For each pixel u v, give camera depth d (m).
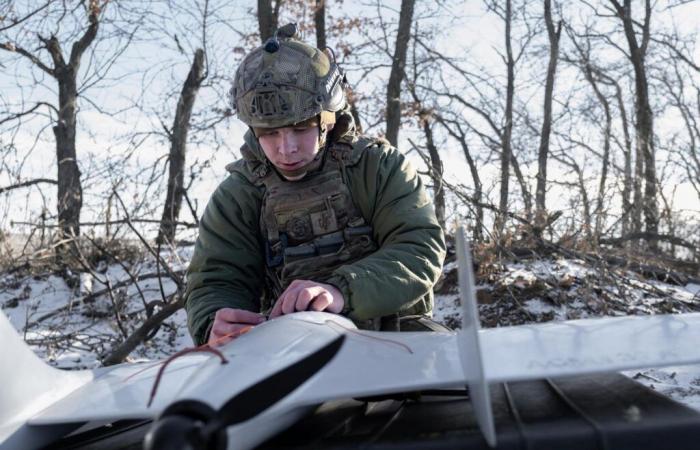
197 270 2.70
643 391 1.70
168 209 8.56
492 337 1.76
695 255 8.42
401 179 2.63
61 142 10.81
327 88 2.45
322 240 2.61
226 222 2.70
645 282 6.68
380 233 2.62
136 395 1.68
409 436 1.50
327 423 1.74
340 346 1.51
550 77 16.86
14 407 1.70
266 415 1.38
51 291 7.37
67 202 8.61
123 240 8.15
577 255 6.84
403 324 2.59
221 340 2.09
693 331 1.72
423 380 1.48
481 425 1.37
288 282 2.64
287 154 2.46
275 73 2.38
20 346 1.77
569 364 1.51
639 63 17.11
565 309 6.02
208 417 1.25
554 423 1.47
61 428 1.79
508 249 6.79
